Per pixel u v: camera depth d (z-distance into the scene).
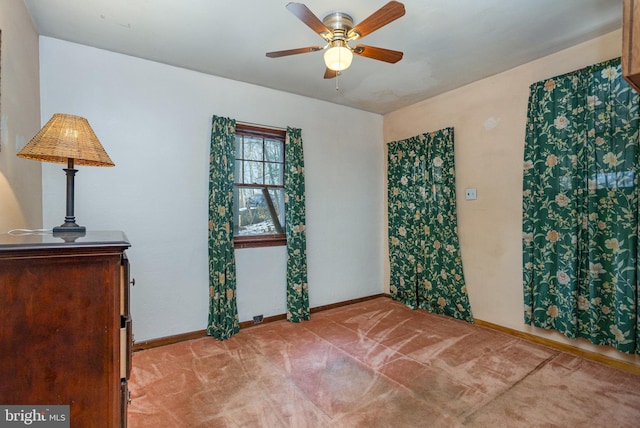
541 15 2.10
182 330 2.84
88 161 1.57
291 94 3.48
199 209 2.93
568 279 2.50
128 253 2.62
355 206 4.04
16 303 0.91
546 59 2.67
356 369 2.31
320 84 3.23
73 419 0.97
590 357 2.44
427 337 2.89
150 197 2.70
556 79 2.57
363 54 2.03
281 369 2.31
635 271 2.19
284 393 2.01
